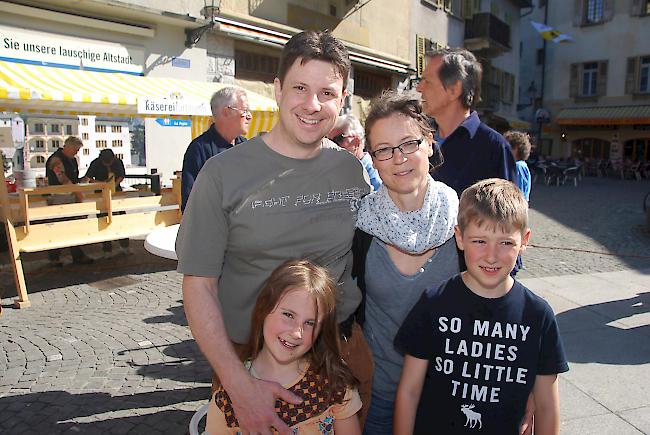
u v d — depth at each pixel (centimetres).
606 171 3028
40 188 584
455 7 2186
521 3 2856
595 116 3175
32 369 402
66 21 920
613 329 486
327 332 179
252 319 182
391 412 215
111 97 674
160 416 334
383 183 199
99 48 973
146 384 378
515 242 172
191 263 169
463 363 181
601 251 891
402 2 1775
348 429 185
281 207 176
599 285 648
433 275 198
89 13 951
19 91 603
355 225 198
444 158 248
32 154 969
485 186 178
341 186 190
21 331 482
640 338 462
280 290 171
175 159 1148
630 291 619
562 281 668
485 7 2455
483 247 172
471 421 180
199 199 170
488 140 243
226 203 170
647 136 3055
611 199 1728
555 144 3438
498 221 169
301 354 175
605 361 413
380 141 186
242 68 1243
